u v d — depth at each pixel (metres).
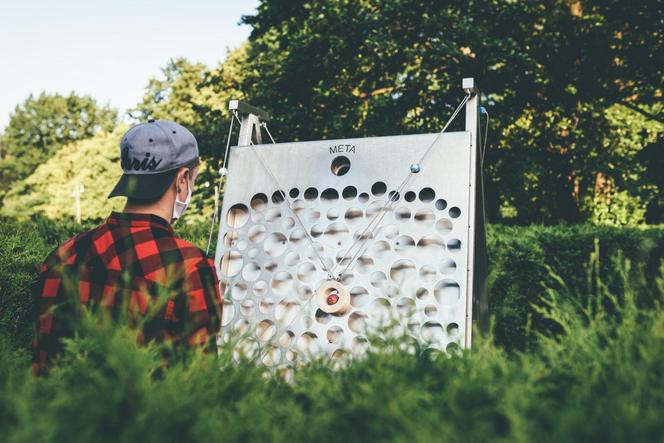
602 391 1.05
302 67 11.00
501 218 12.91
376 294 2.02
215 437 0.92
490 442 0.86
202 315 1.57
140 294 1.54
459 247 2.01
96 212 38.28
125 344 1.08
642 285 1.50
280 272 2.14
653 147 10.37
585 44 10.54
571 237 5.27
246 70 12.92
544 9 10.60
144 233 1.62
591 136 11.20
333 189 2.17
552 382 1.11
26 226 4.42
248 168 2.32
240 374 1.20
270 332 2.09
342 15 10.39
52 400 1.02
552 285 5.11
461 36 9.75
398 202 2.08
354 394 1.01
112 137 41.28
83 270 1.59
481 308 2.33
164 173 1.70
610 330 1.33
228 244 2.27
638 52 10.53
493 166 11.65
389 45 9.95
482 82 10.19
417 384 1.02
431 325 1.95
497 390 1.00
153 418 0.93
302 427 0.99
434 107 10.48
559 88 10.69
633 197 11.80
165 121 1.77
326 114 11.30
